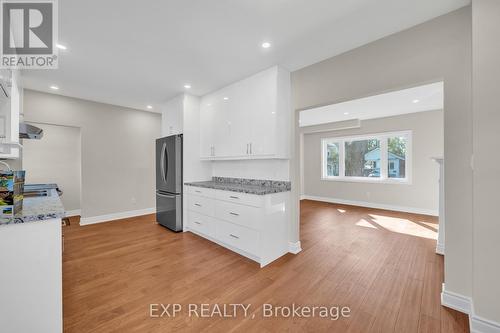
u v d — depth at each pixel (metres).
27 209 1.30
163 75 2.91
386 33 1.97
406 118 5.26
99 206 4.30
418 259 2.63
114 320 1.59
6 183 1.13
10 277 1.12
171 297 1.88
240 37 2.04
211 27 1.89
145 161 4.99
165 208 3.87
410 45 1.88
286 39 2.07
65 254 2.78
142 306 1.75
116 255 2.74
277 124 2.62
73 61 2.48
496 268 1.40
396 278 2.20
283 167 2.94
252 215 2.54
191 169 3.77
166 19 1.78
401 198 5.35
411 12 1.70
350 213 5.11
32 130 2.19
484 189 1.44
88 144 4.14
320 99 2.50
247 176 3.46
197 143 3.85
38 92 3.57
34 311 1.17
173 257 2.68
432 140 4.93
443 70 1.72
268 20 1.80
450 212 1.72
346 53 2.28
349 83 2.26
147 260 2.60
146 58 2.44
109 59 2.45
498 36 1.39
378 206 5.70
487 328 1.42
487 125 1.42
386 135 5.61
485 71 1.43
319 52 2.30
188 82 3.17
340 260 2.61
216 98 3.48
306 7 1.65
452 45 1.68
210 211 3.18
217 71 2.77
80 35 1.98
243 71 2.78
